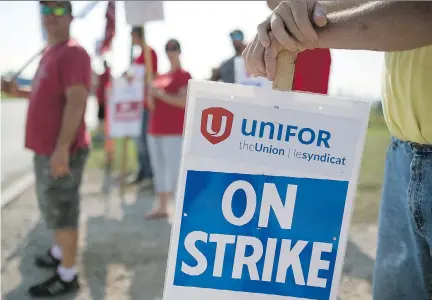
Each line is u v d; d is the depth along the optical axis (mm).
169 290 1313
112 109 5992
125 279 3594
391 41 1113
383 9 1094
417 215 1370
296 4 1173
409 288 1482
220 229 1302
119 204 5789
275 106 1271
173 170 5078
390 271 1529
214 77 4949
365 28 1117
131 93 5902
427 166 1350
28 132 3020
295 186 1287
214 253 1307
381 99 1630
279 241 1299
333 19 1165
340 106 1268
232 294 1313
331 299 1301
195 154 1288
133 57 5879
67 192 3127
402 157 1458
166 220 5109
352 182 1282
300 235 1296
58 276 3324
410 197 1386
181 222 1302
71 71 2910
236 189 1293
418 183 1366
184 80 4797
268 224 1298
